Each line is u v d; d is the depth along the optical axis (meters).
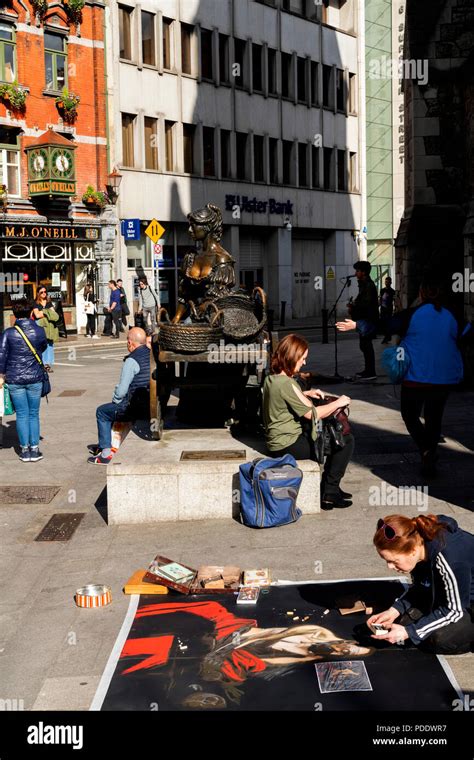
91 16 34.25
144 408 10.37
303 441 7.83
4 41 31.23
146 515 7.91
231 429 9.18
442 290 8.96
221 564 6.60
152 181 37.72
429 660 4.70
